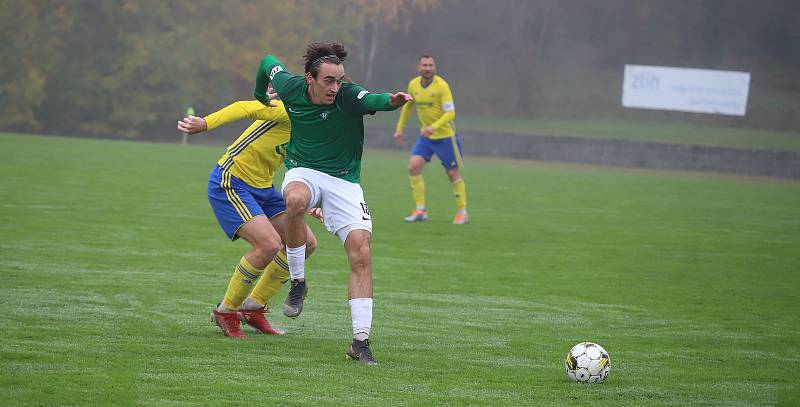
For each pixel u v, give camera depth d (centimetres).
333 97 2017
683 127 15275
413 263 3578
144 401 1634
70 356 1938
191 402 1639
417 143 4981
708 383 1931
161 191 5859
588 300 2941
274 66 2131
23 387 1691
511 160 12488
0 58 15175
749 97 16275
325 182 2089
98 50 16050
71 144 10100
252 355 2020
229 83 16600
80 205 4909
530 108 17088
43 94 15312
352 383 1809
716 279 3434
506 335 2373
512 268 3547
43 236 3775
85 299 2584
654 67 13288
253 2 16175
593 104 16838
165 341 2127
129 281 2902
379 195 6444
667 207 6419
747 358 2191
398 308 2702
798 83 16788
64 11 15975
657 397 1800
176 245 3725
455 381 1864
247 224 2189
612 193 7475
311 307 2667
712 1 17825
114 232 4000
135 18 15975
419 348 2180
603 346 2283
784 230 5194
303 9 16488
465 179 8394
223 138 16438
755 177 11044
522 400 1736
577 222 5262
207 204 5247
